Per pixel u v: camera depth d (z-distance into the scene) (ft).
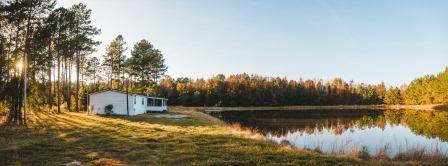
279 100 491.72
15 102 116.57
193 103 428.56
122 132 96.94
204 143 77.36
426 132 142.20
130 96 180.75
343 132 141.38
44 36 122.21
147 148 71.46
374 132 142.41
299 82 552.82
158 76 282.77
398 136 128.26
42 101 147.54
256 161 57.77
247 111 339.57
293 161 57.62
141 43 241.14
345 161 57.93
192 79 525.75
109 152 67.15
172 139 82.84
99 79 263.70
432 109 373.61
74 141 78.74
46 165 55.62
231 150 67.92
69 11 179.32
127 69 215.51
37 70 147.13
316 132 141.28
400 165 55.31
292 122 195.11
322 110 372.99
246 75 542.16
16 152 63.93
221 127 117.39
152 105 223.92
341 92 532.73
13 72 130.62
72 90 234.58
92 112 176.76
